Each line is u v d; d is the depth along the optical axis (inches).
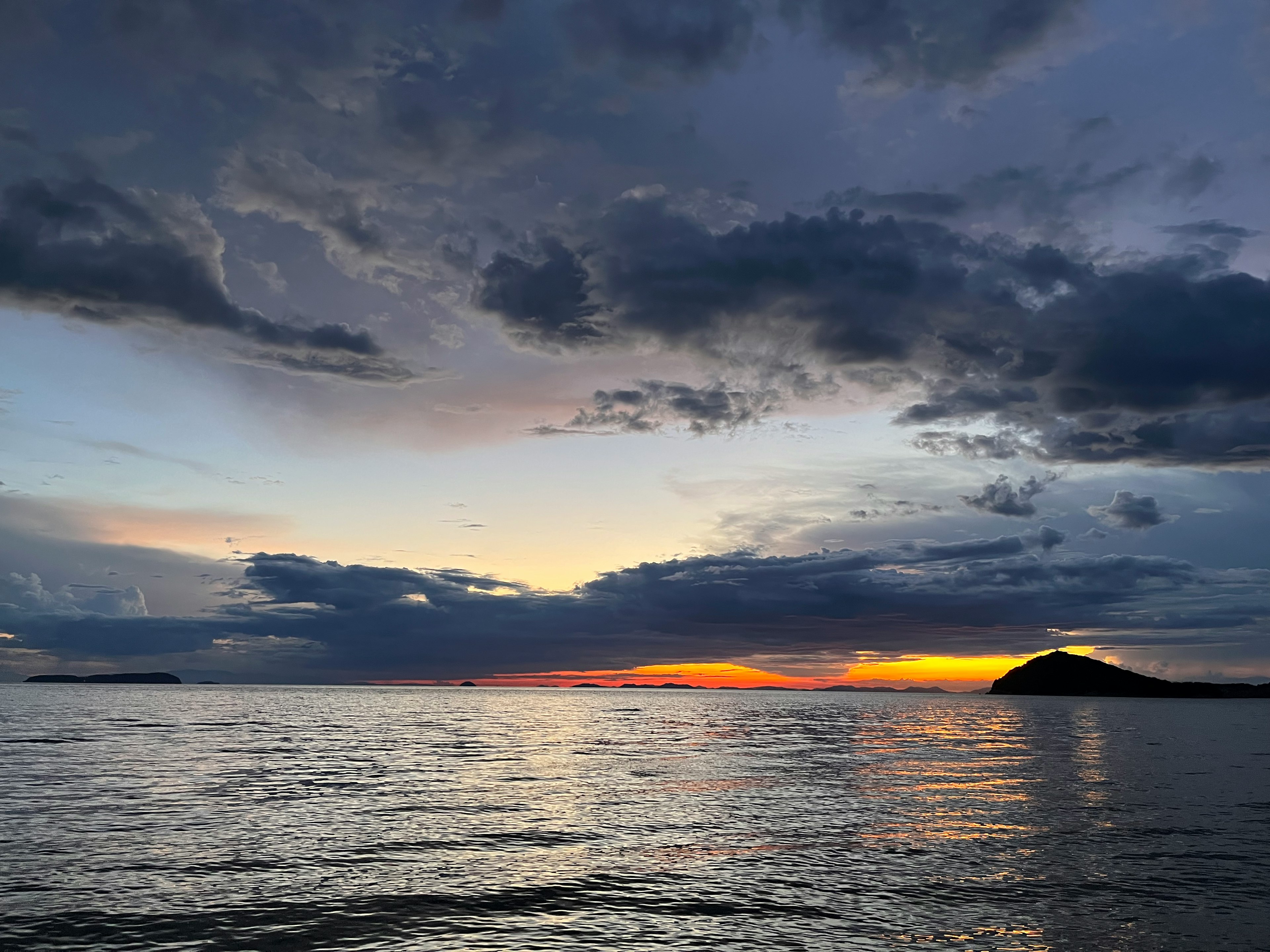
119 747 2404.0
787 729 4001.0
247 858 973.2
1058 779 1833.2
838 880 892.0
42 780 1636.3
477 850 1031.6
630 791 1593.3
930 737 3390.7
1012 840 1117.1
